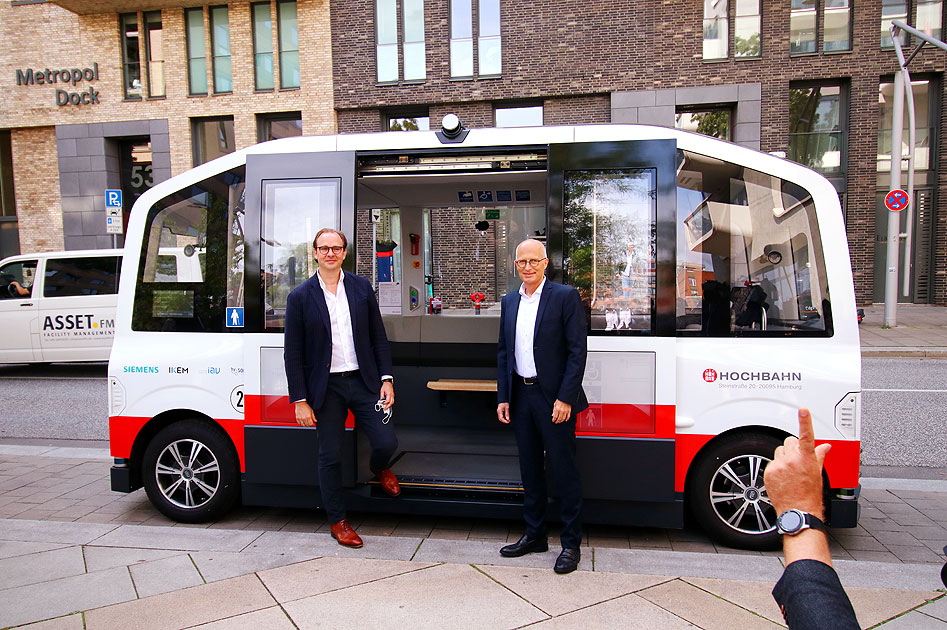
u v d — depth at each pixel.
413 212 6.25
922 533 4.12
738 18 16.27
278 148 4.22
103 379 10.48
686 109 16.78
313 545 3.77
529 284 3.48
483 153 4.04
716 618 2.85
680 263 3.78
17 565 3.48
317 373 3.69
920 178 17.14
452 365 6.02
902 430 6.61
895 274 13.72
